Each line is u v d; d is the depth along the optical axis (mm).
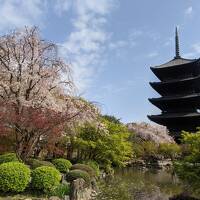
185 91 56844
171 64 58062
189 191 17375
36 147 19062
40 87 16875
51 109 16547
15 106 16250
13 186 12242
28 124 15805
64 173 17625
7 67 17000
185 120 55250
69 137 21844
